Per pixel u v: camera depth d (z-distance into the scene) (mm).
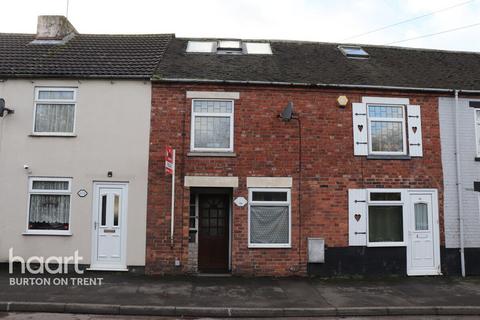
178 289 9656
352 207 11664
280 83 11727
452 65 14477
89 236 11266
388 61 14305
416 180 11977
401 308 8531
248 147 11617
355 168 11820
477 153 12289
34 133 11547
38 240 11234
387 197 11898
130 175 11430
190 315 8195
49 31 14312
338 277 11328
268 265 11305
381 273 11586
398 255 11695
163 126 11578
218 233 12008
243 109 11734
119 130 11570
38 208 11445
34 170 11422
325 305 8672
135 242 11242
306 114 11867
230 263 11805
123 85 11727
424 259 11781
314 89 11945
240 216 11383
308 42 15531
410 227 11820
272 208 11555
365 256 11586
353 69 13227
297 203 11547
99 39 14469
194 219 11773
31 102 11648
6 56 12727
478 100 12469
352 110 12008
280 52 14328
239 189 11461
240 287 10023
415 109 12195
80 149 11516
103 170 11453
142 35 14898
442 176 12070
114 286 9742
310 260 11328
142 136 11547
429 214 11938
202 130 11734
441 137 12211
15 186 11398
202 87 11727
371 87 11984
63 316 7867
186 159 11469
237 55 13672
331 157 11781
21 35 14641
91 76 11609
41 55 12859
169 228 11250
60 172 11438
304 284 10484
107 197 11445
